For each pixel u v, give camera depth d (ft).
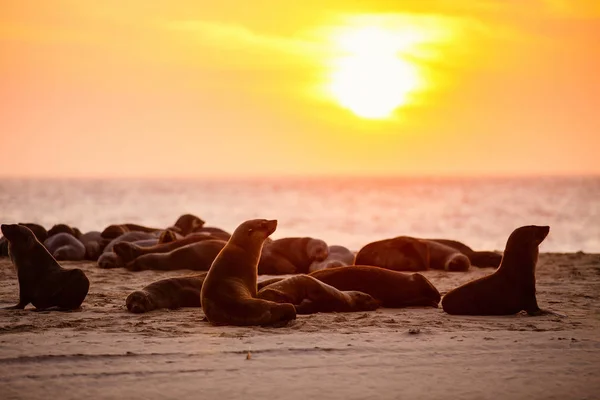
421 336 126.62
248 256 144.87
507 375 102.94
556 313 151.84
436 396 93.86
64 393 93.91
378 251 235.40
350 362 108.88
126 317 145.59
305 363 108.27
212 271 142.10
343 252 247.91
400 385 98.07
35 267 155.12
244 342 120.88
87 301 166.91
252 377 101.04
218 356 111.55
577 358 111.75
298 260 234.99
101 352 113.19
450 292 152.56
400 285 161.89
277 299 145.69
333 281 161.68
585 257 283.18
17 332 129.80
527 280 150.82
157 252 240.73
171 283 159.02
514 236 151.94
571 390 96.48
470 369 105.81
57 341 120.67
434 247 248.52
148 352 113.60
